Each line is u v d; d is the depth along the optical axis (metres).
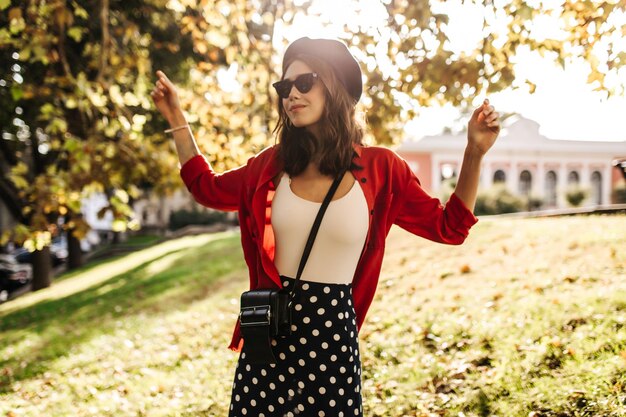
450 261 8.59
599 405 3.46
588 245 7.80
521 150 46.44
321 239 2.15
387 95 5.23
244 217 2.35
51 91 6.34
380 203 2.30
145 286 12.29
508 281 6.80
